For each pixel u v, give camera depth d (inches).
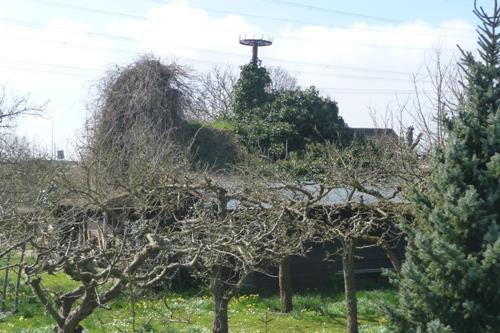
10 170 509.4
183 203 509.0
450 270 224.1
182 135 901.2
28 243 329.1
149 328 462.0
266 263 619.2
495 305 222.8
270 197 451.2
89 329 474.9
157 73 894.4
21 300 563.5
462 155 232.4
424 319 233.5
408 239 247.0
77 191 354.3
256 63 1169.4
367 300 620.1
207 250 321.1
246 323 556.1
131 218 476.4
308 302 620.7
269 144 988.6
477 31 243.9
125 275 271.6
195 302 590.9
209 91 1627.7
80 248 292.5
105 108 861.8
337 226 476.7
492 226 220.8
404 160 478.9
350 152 577.6
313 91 1033.5
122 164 533.3
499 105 236.5
